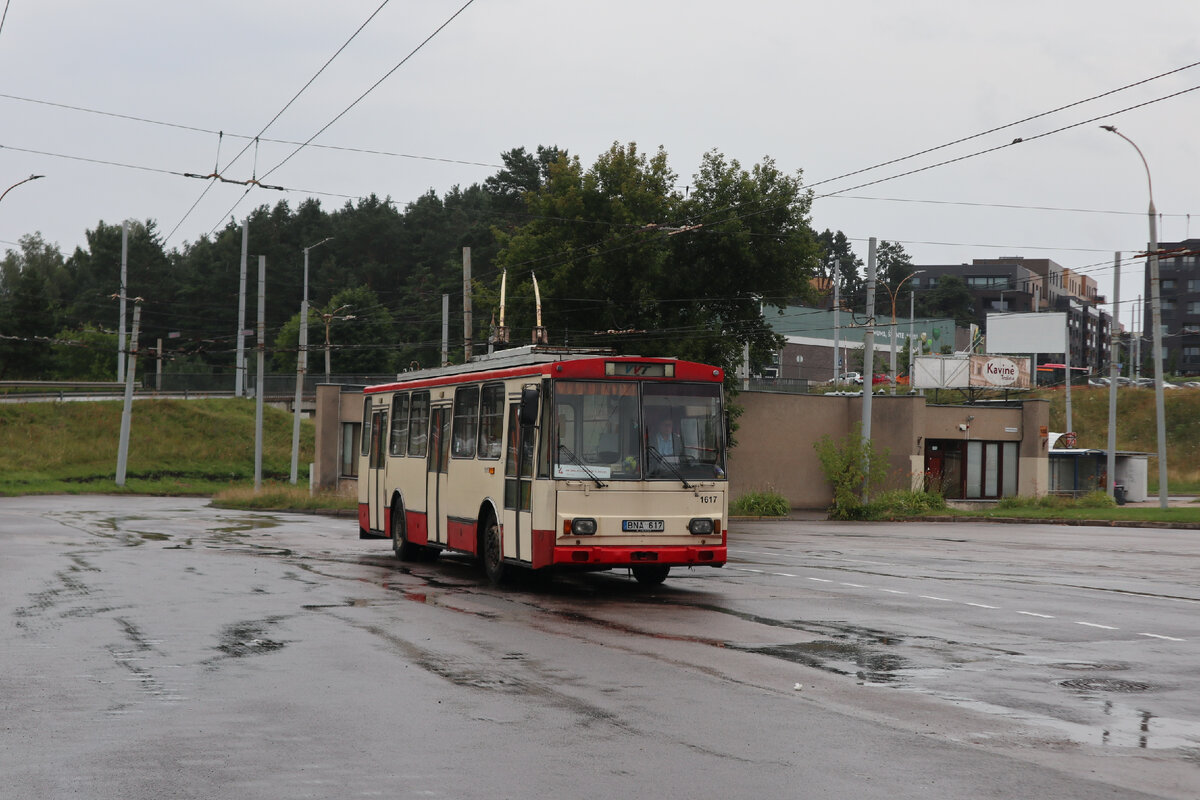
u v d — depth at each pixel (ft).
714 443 54.44
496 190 344.90
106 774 22.76
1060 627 44.27
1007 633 42.47
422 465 68.74
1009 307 493.36
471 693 30.73
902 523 131.95
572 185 159.94
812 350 371.97
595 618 45.57
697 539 53.42
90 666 34.73
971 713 28.71
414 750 24.70
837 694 30.81
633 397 53.47
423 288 360.69
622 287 159.12
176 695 30.50
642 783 22.21
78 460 235.81
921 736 26.22
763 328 165.68
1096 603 52.19
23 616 45.80
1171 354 461.37
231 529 106.73
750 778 22.59
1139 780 22.80
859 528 119.34
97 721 27.48
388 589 55.67
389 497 74.84
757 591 55.72
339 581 59.41
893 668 34.78
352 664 35.12
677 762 23.76
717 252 159.53
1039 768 23.58
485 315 227.40
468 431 61.93
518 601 51.11
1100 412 280.72
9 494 197.67
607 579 61.52
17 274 471.21
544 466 52.49
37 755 24.27
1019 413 176.86
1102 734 26.71
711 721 27.53
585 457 52.42
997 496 176.96
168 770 23.07
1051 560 77.20
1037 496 165.68
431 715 28.09
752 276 161.58
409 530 70.74
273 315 393.50
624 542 52.34
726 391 164.14
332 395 181.88
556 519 51.80
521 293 161.68
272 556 75.15
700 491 53.52
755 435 165.58
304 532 102.58
